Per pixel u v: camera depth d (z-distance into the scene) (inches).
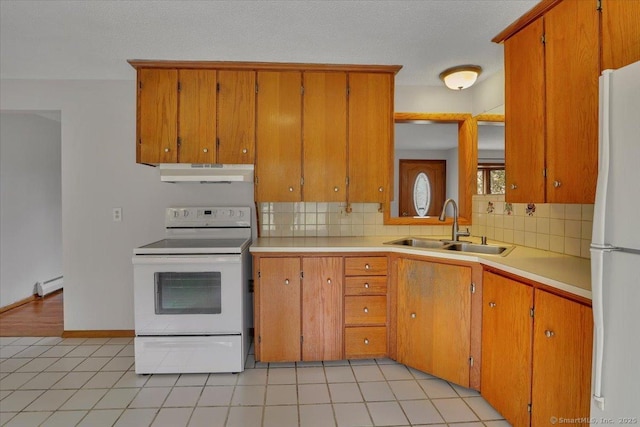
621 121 40.2
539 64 71.3
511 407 70.1
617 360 40.9
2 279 145.6
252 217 119.1
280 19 76.5
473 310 82.4
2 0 68.9
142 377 91.1
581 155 61.7
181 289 92.2
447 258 85.5
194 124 102.7
